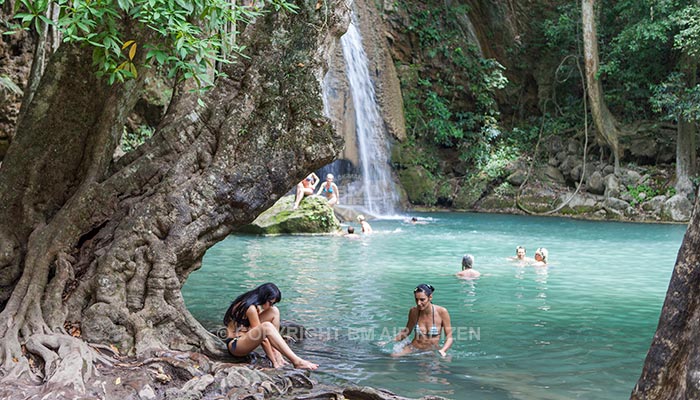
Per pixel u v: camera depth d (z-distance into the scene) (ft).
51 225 21.16
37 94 21.93
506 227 63.05
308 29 23.09
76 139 22.02
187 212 21.21
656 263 41.98
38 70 26.09
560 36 89.25
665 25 72.23
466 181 85.30
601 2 87.45
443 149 91.56
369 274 36.73
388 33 88.53
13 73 47.93
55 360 17.20
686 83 73.97
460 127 90.33
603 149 81.20
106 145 22.13
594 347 22.59
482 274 37.29
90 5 17.85
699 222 10.48
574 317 27.04
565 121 88.63
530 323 26.03
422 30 90.68
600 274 37.68
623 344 23.04
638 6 76.33
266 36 23.31
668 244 51.52
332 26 23.49
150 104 58.65
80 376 16.40
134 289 20.44
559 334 24.35
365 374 19.51
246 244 48.78
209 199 21.48
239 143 22.08
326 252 45.19
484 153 86.48
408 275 36.63
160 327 20.48
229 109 22.43
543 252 41.37
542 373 19.72
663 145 78.18
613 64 78.02
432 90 91.15
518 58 94.79
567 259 43.39
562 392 18.01
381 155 83.66
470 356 21.50
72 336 19.19
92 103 21.97
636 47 75.00
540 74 93.45
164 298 20.74
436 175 88.07
